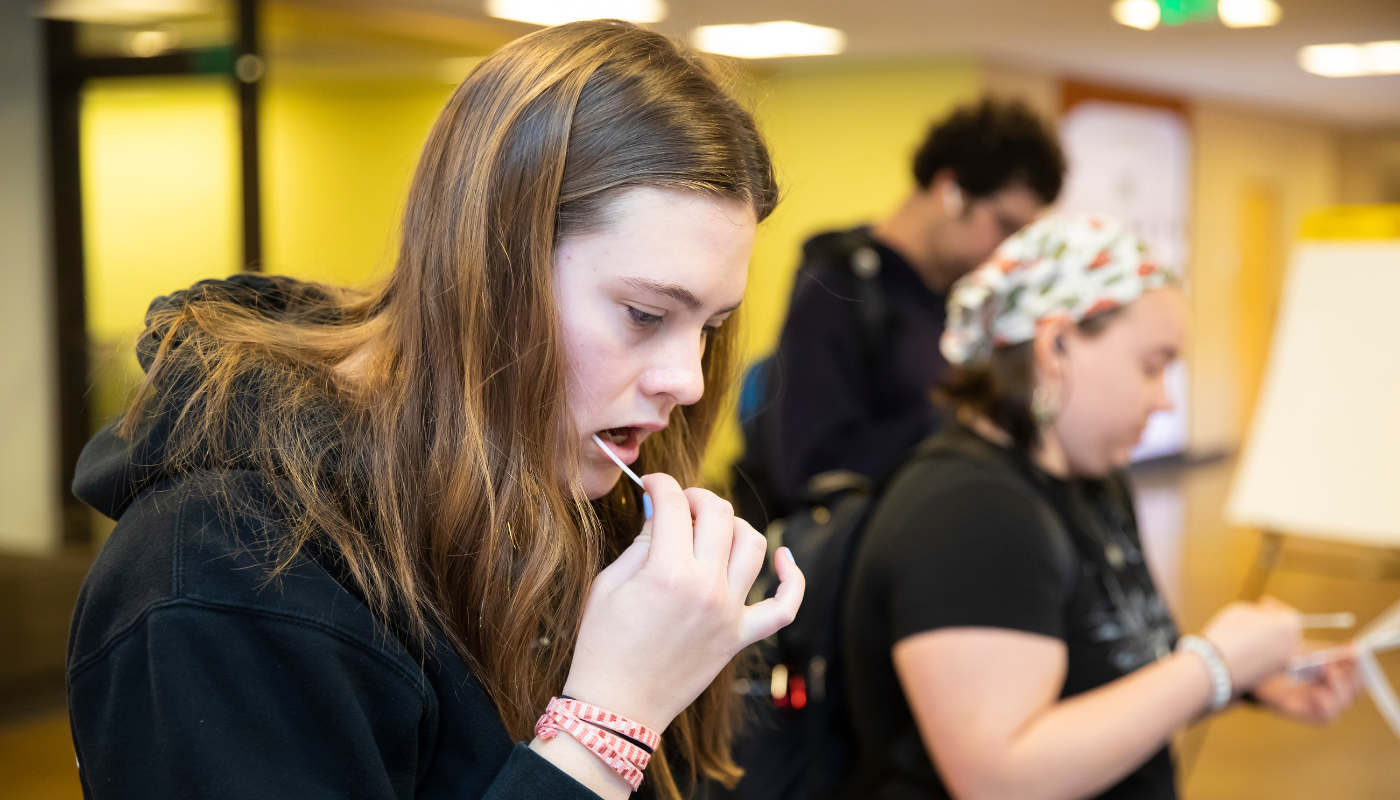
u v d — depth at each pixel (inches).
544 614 32.5
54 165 157.0
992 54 286.5
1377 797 128.6
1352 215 91.3
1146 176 354.3
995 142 95.9
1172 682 50.6
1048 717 48.4
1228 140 401.1
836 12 232.2
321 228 241.1
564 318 30.6
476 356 30.3
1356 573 147.6
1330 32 260.2
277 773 26.1
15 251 157.8
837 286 96.1
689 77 31.7
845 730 57.7
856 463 92.5
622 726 29.5
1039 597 49.3
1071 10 231.1
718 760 40.8
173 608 26.3
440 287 30.6
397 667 28.9
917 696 49.5
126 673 26.4
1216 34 261.7
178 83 163.2
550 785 28.5
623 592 30.5
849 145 301.7
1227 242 406.6
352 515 30.1
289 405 30.2
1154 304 54.5
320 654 27.3
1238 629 52.9
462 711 30.5
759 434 95.0
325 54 221.9
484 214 30.1
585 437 32.0
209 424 29.3
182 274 164.6
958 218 98.0
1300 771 136.3
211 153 165.8
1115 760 48.3
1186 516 295.9
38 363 156.2
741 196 31.0
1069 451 56.3
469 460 30.1
